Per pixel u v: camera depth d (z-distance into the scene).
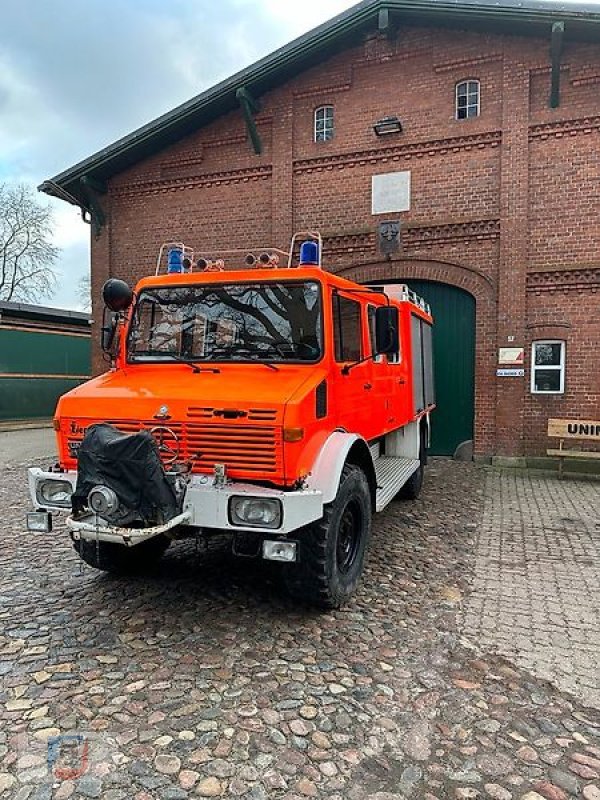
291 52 11.59
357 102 12.02
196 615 4.36
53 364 20.78
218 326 4.72
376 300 5.71
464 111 11.43
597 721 3.17
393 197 11.80
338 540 4.46
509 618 4.45
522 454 11.04
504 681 3.55
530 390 11.01
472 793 2.60
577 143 10.59
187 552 5.77
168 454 4.03
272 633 4.09
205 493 3.80
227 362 4.60
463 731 3.05
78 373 21.78
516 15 10.10
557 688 3.49
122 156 13.44
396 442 8.07
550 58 10.62
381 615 4.43
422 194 11.61
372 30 11.77
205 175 13.30
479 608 4.62
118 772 2.69
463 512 7.76
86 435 3.93
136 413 4.12
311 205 12.43
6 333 19.17
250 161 12.93
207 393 4.06
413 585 5.08
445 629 4.23
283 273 4.60
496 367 11.23
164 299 4.93
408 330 7.54
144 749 2.85
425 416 8.85
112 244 14.21
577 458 10.59
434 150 11.49
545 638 4.12
